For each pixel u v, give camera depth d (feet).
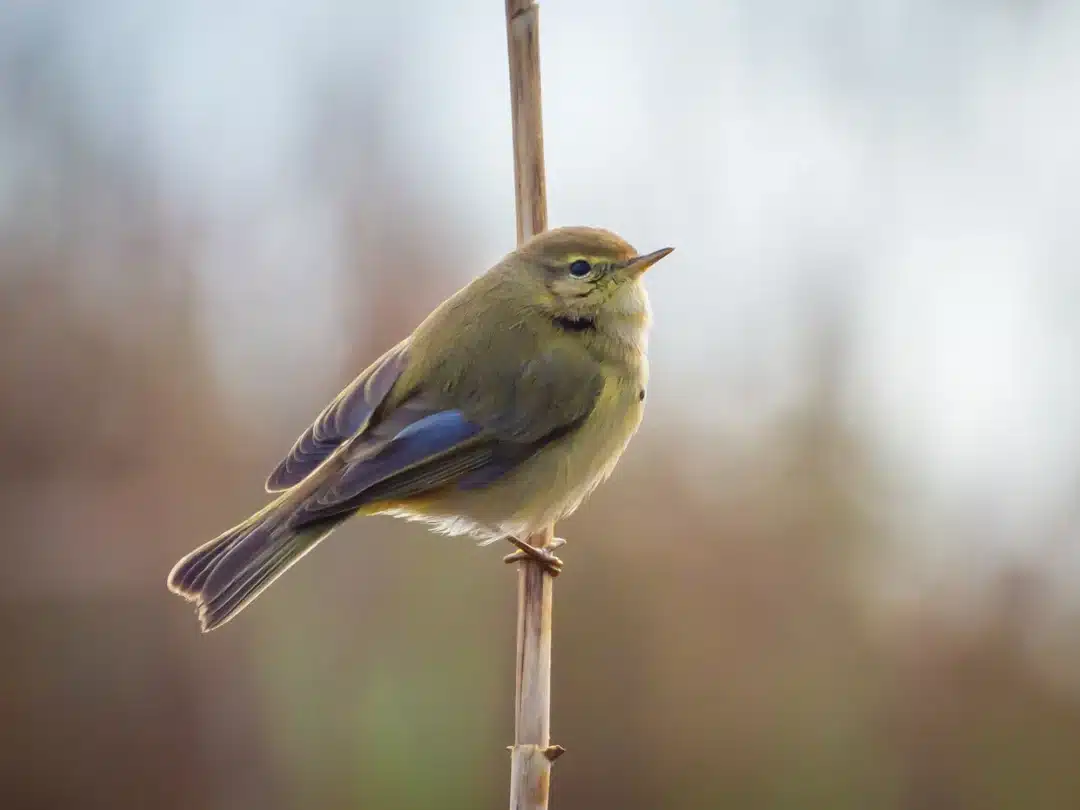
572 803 45.78
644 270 27.66
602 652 46.52
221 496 51.80
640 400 28.17
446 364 26.99
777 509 48.08
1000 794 46.16
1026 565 47.60
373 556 47.93
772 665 46.73
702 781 45.70
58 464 52.34
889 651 47.42
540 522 27.25
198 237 54.80
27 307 53.88
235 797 47.88
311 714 47.42
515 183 27.40
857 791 45.75
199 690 49.08
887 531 48.19
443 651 46.80
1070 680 46.85
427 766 45.88
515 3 26.78
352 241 54.03
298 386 53.21
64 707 49.37
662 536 47.52
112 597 50.47
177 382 53.67
